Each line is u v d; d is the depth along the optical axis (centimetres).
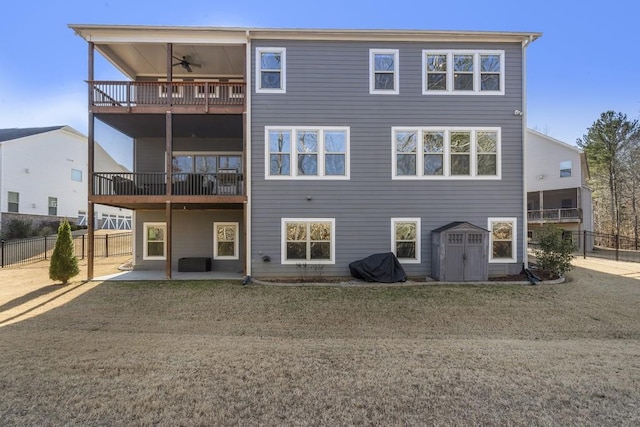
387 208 1058
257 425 292
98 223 2467
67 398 333
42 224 2062
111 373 392
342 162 1060
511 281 978
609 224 2827
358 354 461
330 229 1054
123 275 1109
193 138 1263
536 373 400
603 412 317
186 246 1245
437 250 1008
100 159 2038
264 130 1047
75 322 630
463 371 404
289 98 1049
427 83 1067
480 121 1069
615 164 2594
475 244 999
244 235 1045
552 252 1038
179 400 331
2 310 711
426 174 1064
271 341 524
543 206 2384
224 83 1046
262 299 804
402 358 447
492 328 611
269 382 371
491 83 1077
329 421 299
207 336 552
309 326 616
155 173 1058
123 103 1109
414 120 1063
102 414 306
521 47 1070
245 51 1052
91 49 1023
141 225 1260
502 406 326
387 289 899
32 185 2014
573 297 816
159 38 1028
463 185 1066
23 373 389
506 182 1070
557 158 2255
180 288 911
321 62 1054
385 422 298
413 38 1057
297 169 1052
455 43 1067
